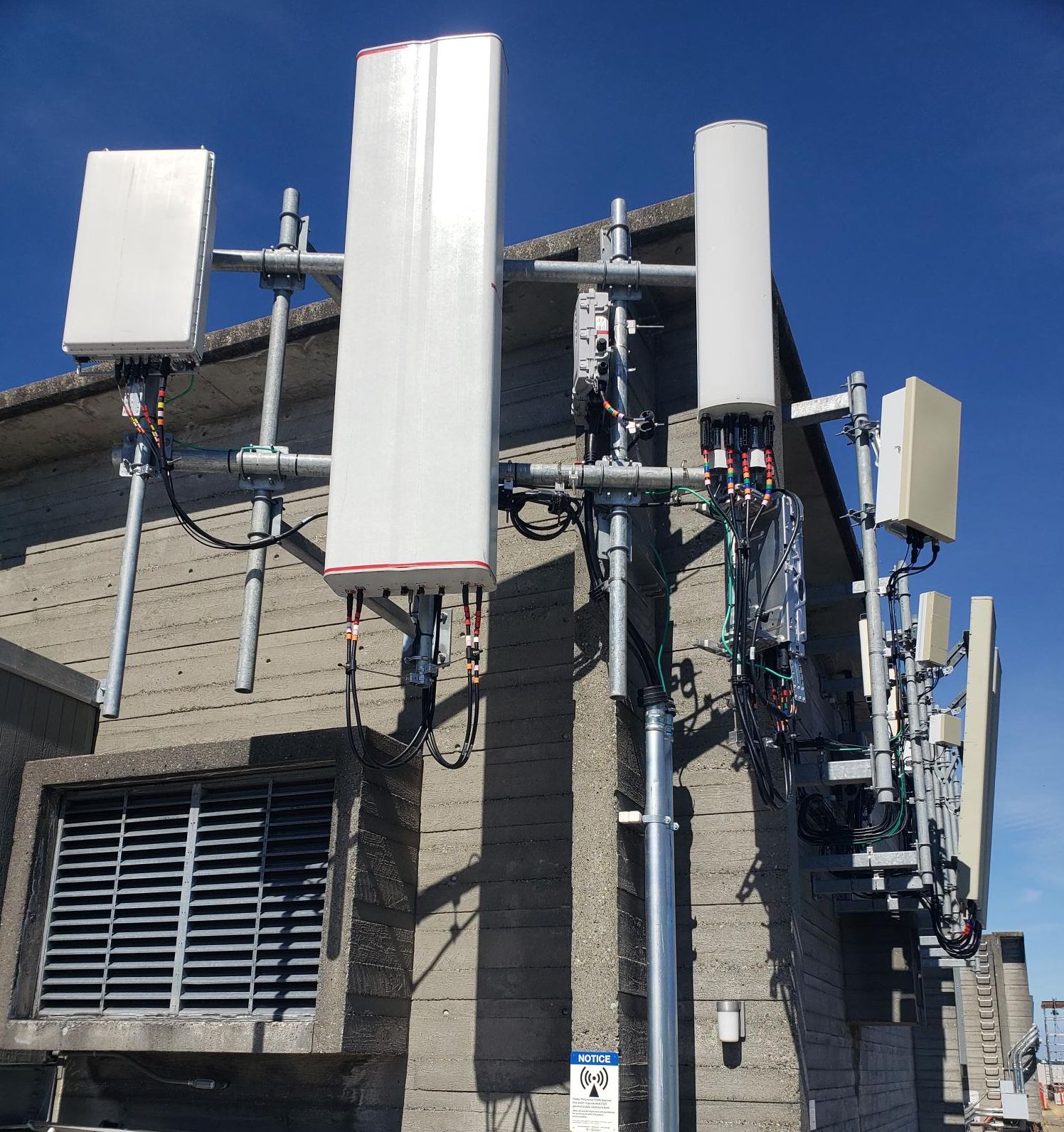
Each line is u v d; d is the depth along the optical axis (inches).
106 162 272.8
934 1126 614.5
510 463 267.9
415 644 255.8
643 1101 247.8
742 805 281.4
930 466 281.6
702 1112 257.4
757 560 278.8
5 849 307.1
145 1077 304.7
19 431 398.6
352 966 260.7
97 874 303.7
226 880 288.8
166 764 296.4
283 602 353.7
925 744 317.4
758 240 263.7
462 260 256.2
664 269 274.7
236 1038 262.5
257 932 278.7
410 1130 273.4
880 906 351.3
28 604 401.4
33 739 326.6
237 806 295.7
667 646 303.3
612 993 240.7
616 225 283.4
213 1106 293.7
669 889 250.8
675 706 291.3
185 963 282.2
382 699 326.3
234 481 379.6
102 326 259.3
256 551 260.5
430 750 286.8
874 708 275.6
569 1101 259.9
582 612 277.6
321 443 373.4
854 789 369.7
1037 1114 1119.6
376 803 280.8
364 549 242.2
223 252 275.6
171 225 266.4
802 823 312.2
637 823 256.7
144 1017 279.3
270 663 347.3
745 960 267.1
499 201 264.8
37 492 418.3
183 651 363.3
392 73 274.2
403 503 243.1
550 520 321.1
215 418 394.6
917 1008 352.2
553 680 304.0
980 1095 1048.8
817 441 389.1
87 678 352.8
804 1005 277.4
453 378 249.0
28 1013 291.3
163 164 271.6
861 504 294.4
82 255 266.1
